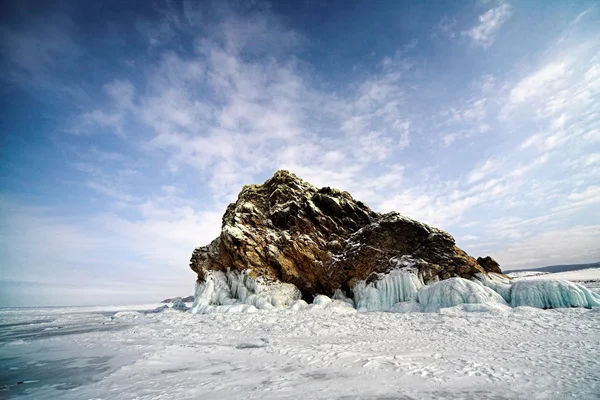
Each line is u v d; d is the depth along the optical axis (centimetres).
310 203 3431
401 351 1006
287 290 3044
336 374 788
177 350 1191
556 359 830
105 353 1264
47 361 1163
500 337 1156
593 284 3197
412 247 2812
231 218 3688
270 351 1100
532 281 2084
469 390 635
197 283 3741
